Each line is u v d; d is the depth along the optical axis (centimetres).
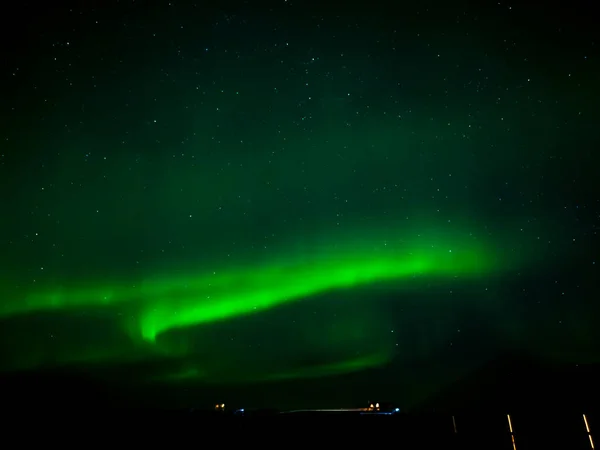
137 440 409
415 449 403
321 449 400
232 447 397
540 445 415
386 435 423
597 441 408
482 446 412
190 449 394
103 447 395
